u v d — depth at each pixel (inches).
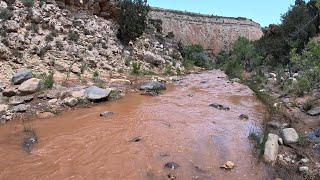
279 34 1131.3
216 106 548.7
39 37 717.3
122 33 1000.9
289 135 357.7
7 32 657.6
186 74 1059.9
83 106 493.4
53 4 860.6
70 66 677.9
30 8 755.4
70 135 373.1
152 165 302.2
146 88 652.7
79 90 530.9
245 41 1851.6
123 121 434.6
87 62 743.1
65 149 332.8
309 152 325.1
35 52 665.0
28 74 524.4
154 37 1285.7
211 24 3767.2
